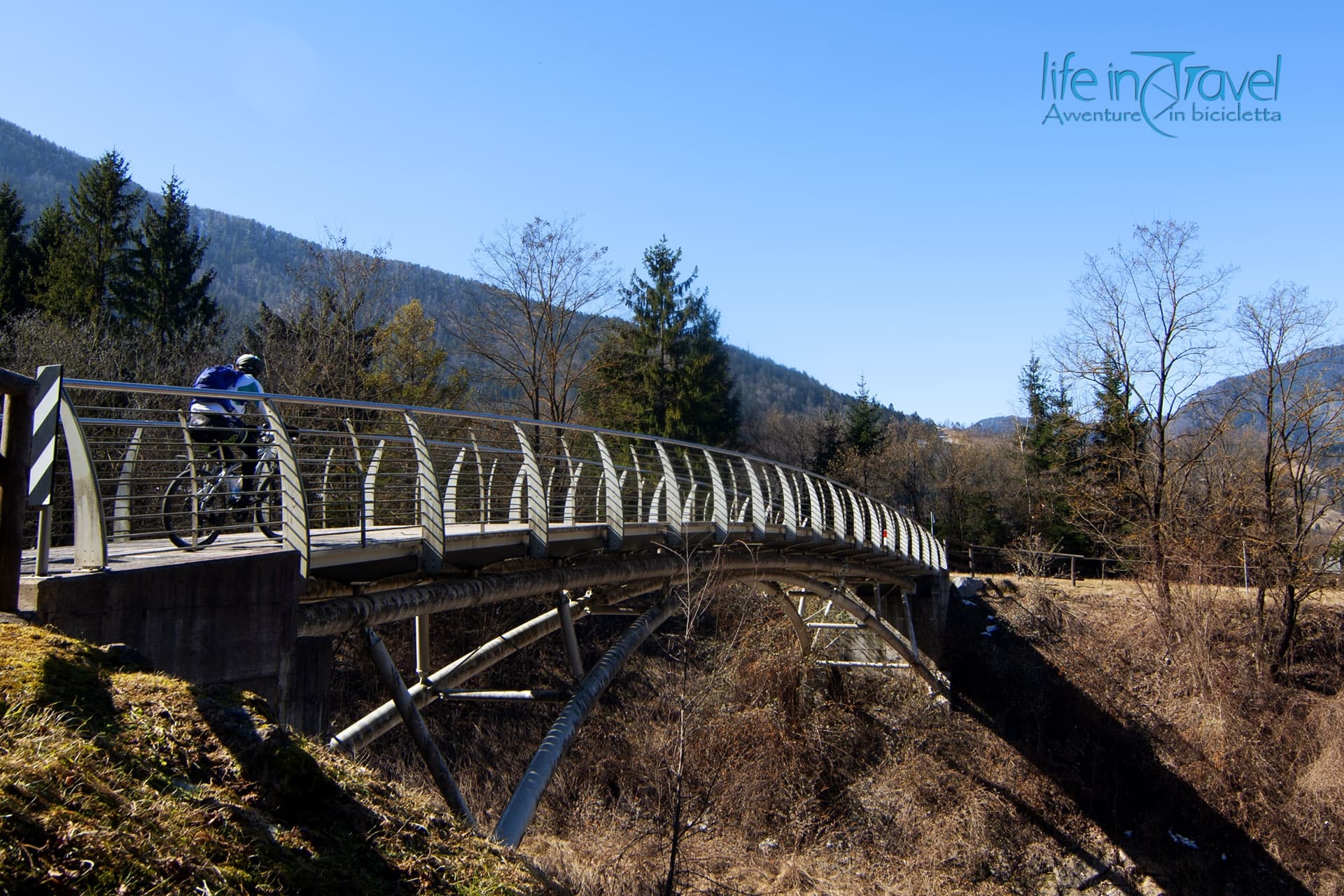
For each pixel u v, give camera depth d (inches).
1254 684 1011.3
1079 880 832.9
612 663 457.4
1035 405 1879.9
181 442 310.0
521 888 181.5
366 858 155.3
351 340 1109.1
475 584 358.0
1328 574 1085.1
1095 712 1016.9
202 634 214.5
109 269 1357.0
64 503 329.7
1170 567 1122.7
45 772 116.6
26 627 162.6
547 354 1283.2
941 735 974.4
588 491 658.2
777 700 902.4
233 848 128.7
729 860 689.6
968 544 1716.3
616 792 761.0
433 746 315.9
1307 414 1083.3
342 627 281.4
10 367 871.1
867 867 783.7
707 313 1566.2
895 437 2142.0
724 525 581.3
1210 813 904.3
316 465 576.1
